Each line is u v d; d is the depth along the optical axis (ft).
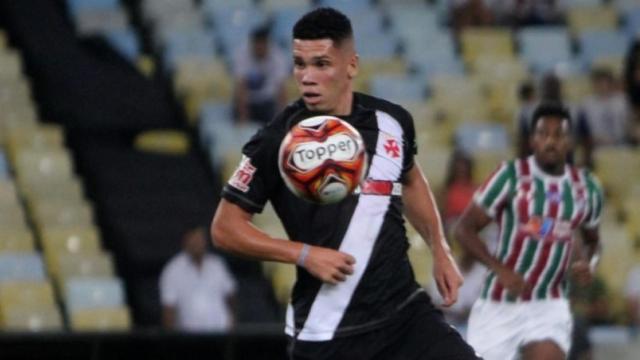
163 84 180.45
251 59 166.30
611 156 171.32
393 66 182.80
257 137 65.82
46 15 188.14
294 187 64.18
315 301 66.13
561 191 90.48
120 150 170.71
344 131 64.34
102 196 163.22
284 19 185.26
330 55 65.05
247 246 65.41
